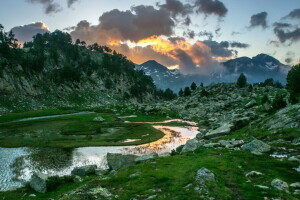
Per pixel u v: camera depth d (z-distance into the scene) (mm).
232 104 130250
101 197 19000
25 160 45281
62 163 43875
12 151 52094
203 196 17500
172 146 60312
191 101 159625
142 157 34031
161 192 19188
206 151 33562
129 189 20562
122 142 64438
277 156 28219
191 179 21438
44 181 28344
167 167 26484
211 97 160125
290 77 81312
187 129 89125
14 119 106750
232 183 20156
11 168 40156
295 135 35156
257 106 90750
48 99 180000
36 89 181500
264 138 38500
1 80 158750
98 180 23812
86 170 34469
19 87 169000
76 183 29250
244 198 17078
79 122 98312
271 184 19594
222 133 52719
